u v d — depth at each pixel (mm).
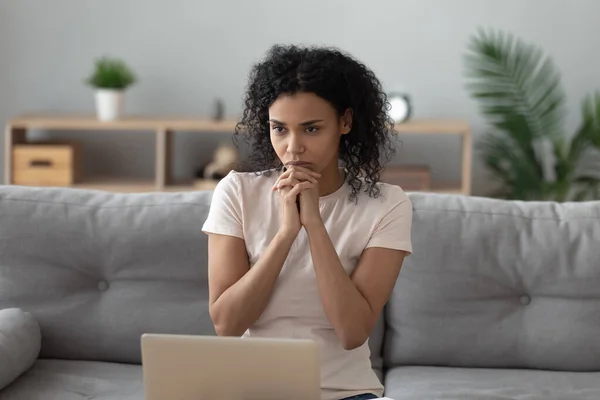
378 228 2328
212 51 5512
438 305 2895
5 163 5523
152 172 5633
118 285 2920
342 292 2215
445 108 5508
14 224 2895
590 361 2867
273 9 5465
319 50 2275
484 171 5551
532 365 2908
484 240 2902
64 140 5477
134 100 5555
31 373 2768
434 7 5434
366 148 2346
